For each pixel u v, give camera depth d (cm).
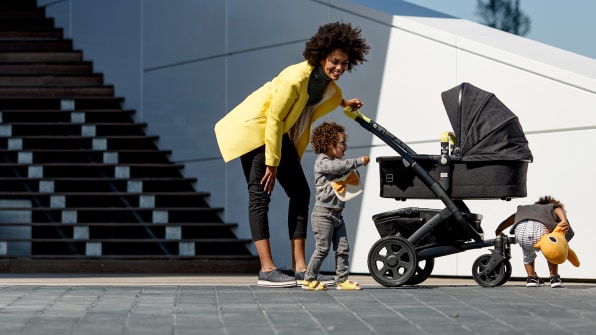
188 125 1247
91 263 1078
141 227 1159
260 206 773
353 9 1068
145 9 1314
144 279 970
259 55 1162
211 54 1220
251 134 767
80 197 1183
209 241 1135
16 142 1257
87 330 532
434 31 1004
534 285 824
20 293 721
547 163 936
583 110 916
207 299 682
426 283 923
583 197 917
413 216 789
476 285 852
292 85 737
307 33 1109
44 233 1139
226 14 1202
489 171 765
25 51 1423
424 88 1010
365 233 1048
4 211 1153
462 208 802
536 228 808
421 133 1011
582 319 581
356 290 752
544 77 937
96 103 1333
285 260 1118
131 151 1254
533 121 943
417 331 530
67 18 1436
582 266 920
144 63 1312
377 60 1048
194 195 1204
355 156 1059
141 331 529
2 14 1488
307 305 646
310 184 1091
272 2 1148
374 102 1048
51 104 1330
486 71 970
